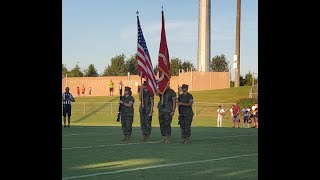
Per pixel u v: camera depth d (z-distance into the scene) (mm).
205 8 59094
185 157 12500
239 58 56969
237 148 15180
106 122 39594
